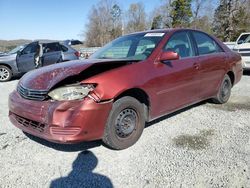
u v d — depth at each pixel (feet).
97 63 11.34
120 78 11.44
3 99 22.65
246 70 34.76
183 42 15.34
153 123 15.31
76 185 9.61
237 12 130.11
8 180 9.92
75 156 11.62
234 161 11.00
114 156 11.57
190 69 14.84
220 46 18.61
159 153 11.76
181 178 9.88
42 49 33.40
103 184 9.65
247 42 35.01
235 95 22.16
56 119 10.29
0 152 12.00
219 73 17.71
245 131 14.12
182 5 170.40
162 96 13.29
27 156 11.65
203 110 17.71
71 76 10.77
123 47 15.10
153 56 13.24
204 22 168.55
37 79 11.66
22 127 11.72
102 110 10.79
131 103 11.94
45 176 10.18
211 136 13.52
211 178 9.85
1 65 33.65
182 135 13.66
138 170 10.47
